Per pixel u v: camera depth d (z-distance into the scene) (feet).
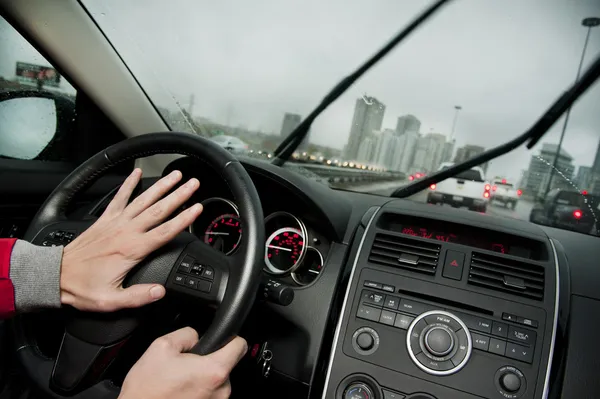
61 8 4.91
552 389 3.12
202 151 2.78
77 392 2.55
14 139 5.66
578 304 3.43
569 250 4.07
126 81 5.44
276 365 3.87
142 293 2.01
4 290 2.00
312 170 6.31
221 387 1.88
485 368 3.17
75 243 2.19
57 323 3.24
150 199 2.08
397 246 3.77
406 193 5.34
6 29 5.29
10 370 3.98
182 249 2.63
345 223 4.23
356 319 3.53
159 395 1.67
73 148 6.41
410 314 3.42
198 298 2.51
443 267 3.57
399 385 3.26
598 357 3.18
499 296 3.38
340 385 3.37
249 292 2.32
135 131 5.79
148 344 2.99
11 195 5.14
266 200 4.34
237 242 4.36
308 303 3.87
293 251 4.28
